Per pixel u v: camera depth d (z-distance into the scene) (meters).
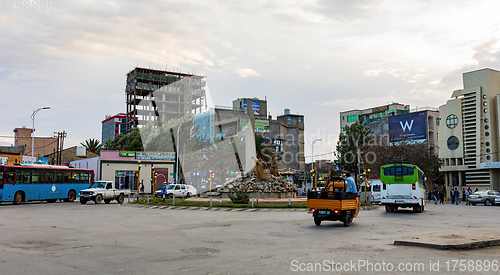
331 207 15.73
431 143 74.25
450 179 62.75
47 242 11.18
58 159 68.50
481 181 58.19
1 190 30.14
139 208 27.86
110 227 15.26
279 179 36.06
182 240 11.72
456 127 61.75
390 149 55.28
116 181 54.97
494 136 57.66
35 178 32.72
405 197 25.56
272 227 15.54
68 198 35.62
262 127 81.62
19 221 17.25
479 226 15.98
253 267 7.79
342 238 12.17
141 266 7.91
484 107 58.62
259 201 31.03
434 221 18.52
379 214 23.84
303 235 12.99
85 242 11.23
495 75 59.75
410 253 9.19
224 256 9.02
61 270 7.55
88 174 37.75
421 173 27.16
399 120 75.56
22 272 7.38
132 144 63.25
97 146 85.25
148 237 12.39
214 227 15.49
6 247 10.23
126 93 119.38
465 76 61.50
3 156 50.97
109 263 8.21
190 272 7.36
